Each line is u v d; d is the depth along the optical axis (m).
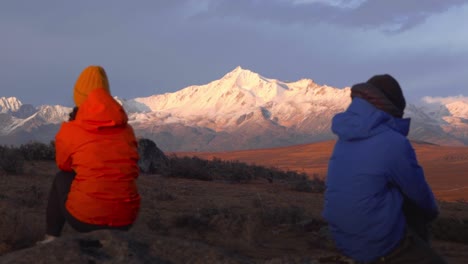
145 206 15.33
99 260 4.02
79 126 5.51
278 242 12.14
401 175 4.21
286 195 22.39
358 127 4.32
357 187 4.24
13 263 3.89
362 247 4.29
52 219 5.76
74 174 5.75
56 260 3.94
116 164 5.49
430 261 4.29
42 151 25.95
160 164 26.88
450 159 103.19
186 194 19.56
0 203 11.95
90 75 5.74
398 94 4.52
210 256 4.31
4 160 20.19
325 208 4.46
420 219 4.53
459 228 15.09
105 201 5.42
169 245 4.36
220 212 13.87
